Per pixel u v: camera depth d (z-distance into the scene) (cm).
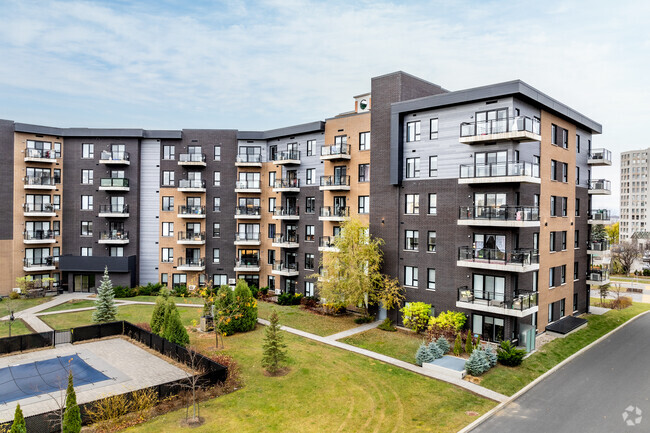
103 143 4509
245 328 3064
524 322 2820
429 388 2114
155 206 4569
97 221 4516
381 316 3444
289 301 3969
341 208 3759
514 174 2536
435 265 3050
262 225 4562
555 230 3170
